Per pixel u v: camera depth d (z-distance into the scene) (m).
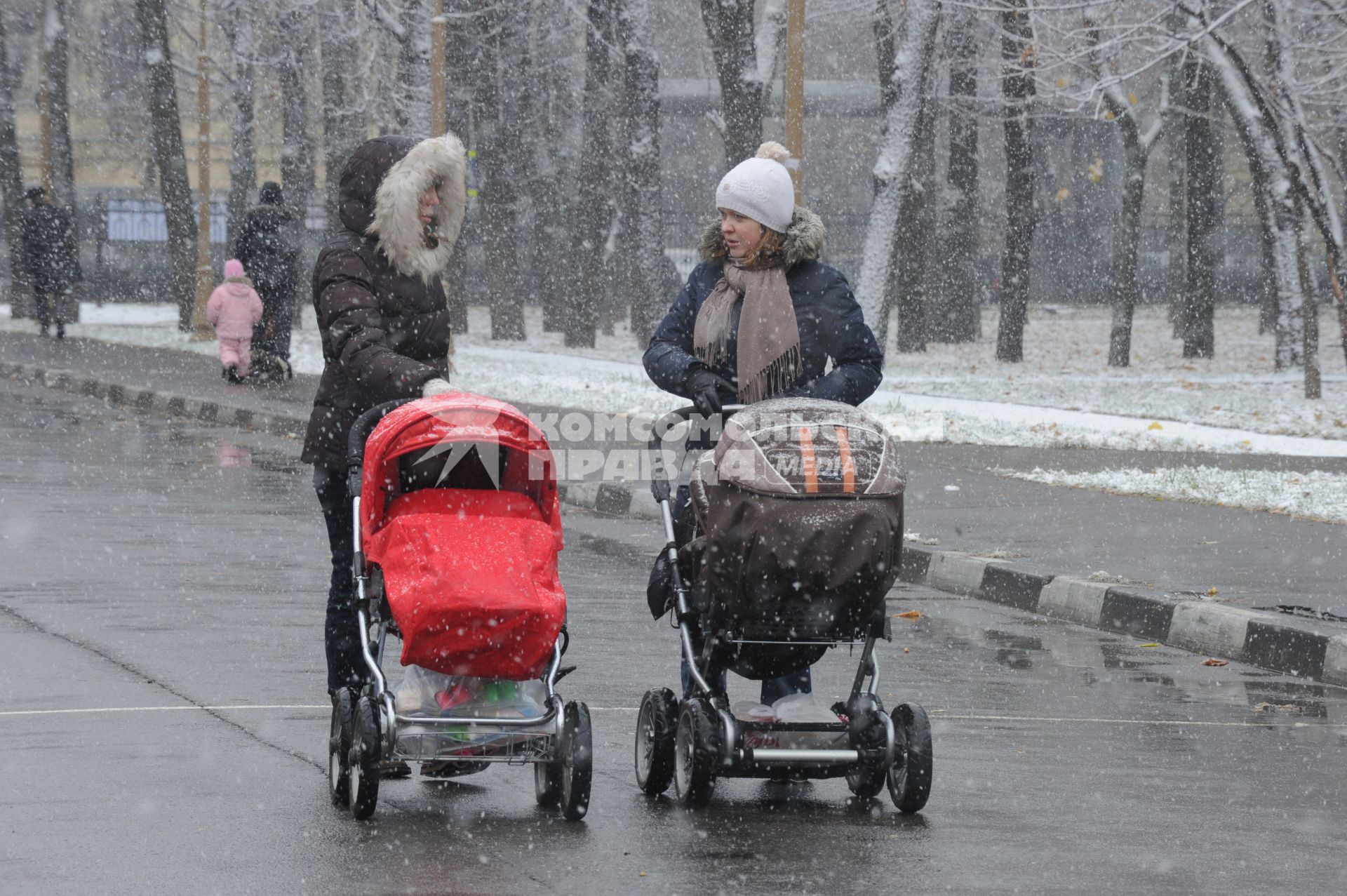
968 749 22.53
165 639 28.56
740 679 27.16
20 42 163.00
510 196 132.12
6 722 22.50
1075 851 17.45
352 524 19.56
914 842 17.67
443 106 86.94
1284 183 104.19
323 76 128.75
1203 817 19.17
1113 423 70.50
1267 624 30.36
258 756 20.94
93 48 164.00
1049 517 44.28
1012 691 27.00
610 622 31.69
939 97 124.31
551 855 16.89
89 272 181.62
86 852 16.73
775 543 17.58
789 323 19.72
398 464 18.88
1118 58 87.75
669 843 17.44
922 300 127.69
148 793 19.08
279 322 81.81
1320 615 31.03
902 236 126.38
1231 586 34.28
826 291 20.06
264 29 133.62
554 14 135.12
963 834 18.06
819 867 16.58
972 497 48.09
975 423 67.81
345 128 128.12
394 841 17.31
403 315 20.14
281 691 24.81
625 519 47.72
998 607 35.81
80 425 67.25
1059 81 86.00
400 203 19.69
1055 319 182.12
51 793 19.02
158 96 122.56
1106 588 33.94
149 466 54.91
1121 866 16.92
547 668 18.52
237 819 18.08
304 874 16.09
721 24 95.06
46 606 31.36
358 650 20.52
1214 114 133.62
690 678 20.12
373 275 19.98
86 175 186.38
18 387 84.44
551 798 18.72
